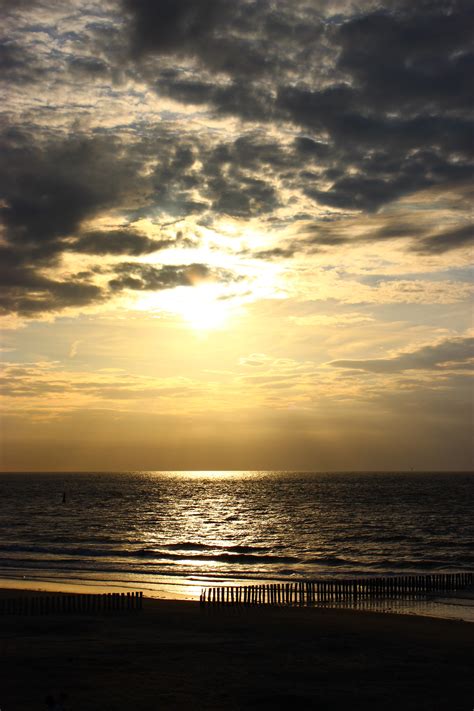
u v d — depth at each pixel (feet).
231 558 223.10
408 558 225.97
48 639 94.48
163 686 70.90
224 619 113.09
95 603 120.78
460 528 339.16
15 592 139.85
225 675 75.97
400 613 124.47
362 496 650.02
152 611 120.16
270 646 92.02
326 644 93.91
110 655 84.43
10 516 429.79
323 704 66.44
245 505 542.16
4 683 71.00
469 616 123.13
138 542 278.46
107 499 650.43
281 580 172.14
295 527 351.67
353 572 190.19
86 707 63.26
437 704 67.00
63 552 234.79
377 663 83.05
